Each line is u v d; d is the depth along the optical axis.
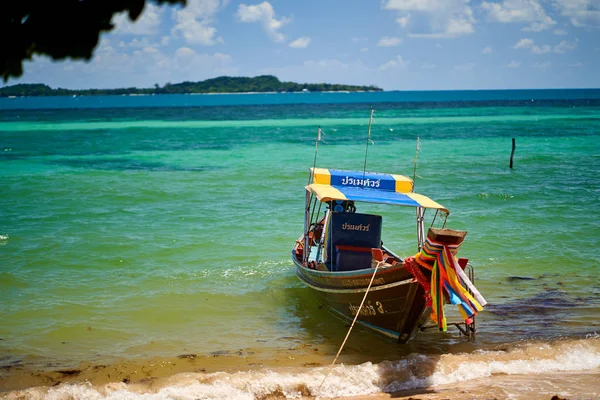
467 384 8.44
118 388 8.12
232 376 8.47
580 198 22.33
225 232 17.44
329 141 46.44
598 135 49.56
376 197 11.16
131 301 11.94
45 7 3.13
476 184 26.02
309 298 12.41
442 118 76.38
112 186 25.44
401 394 8.27
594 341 9.78
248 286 13.02
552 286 12.78
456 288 8.55
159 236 16.88
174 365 9.12
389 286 9.60
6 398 7.82
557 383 8.29
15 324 10.66
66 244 15.88
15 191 24.17
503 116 79.12
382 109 109.44
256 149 40.66
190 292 12.52
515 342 9.96
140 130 58.88
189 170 30.38
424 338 10.43
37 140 48.06
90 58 3.23
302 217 19.48
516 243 16.08
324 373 8.67
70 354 9.48
